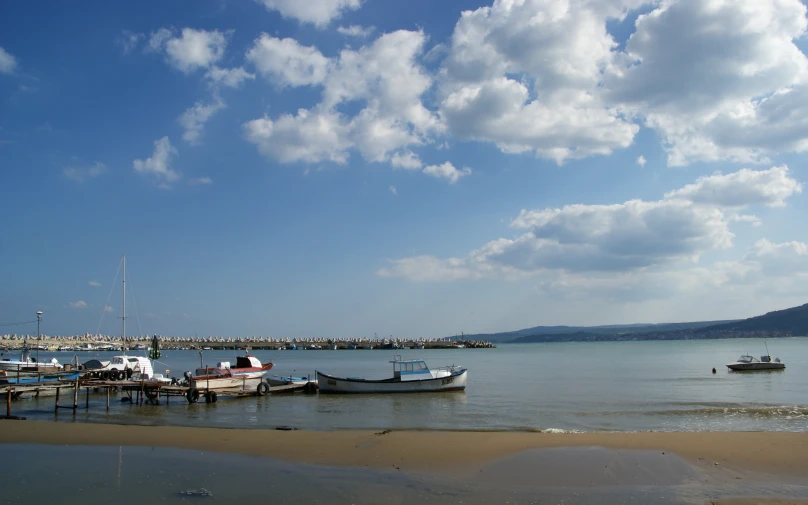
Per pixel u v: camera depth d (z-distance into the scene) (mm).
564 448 22219
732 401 40656
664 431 27703
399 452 21703
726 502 15664
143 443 23750
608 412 34969
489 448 22281
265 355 188625
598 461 20188
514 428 29031
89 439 24625
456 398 44312
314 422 31891
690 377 65375
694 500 15891
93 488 17016
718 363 99250
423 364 49281
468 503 15703
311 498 16094
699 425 29891
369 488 17047
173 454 21703
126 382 40406
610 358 128250
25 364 52844
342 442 23594
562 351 199625
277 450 22203
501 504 15602
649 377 66188
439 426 30078
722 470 18906
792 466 19234
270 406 39750
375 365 112250
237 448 22625
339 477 18281
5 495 16328
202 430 26453
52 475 18562
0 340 169000
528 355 162500
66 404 40875
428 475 18516
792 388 50969
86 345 188625
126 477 18281
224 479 18031
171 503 15594
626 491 16766
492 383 58969
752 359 78688
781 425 29766
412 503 15680
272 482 17672
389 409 37750
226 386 44000
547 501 15852
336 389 47375
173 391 41688
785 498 15969
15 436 25297
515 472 18844
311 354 198125
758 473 18547
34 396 44500
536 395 46094
